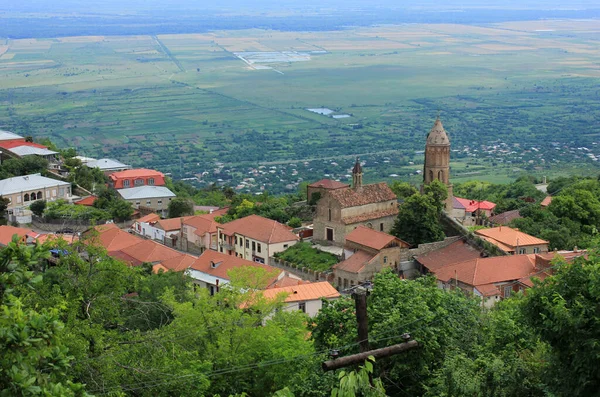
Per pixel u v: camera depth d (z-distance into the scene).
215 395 50.56
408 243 120.38
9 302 30.06
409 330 52.06
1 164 193.00
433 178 138.50
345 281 113.19
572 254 104.25
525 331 53.53
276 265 126.38
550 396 42.22
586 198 137.25
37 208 162.00
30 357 29.02
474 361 49.28
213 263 114.88
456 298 60.03
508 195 197.38
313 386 49.75
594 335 41.28
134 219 171.62
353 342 52.00
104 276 58.00
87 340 50.12
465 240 121.12
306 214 152.00
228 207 171.75
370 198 128.75
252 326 64.75
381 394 34.44
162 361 52.25
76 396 30.45
